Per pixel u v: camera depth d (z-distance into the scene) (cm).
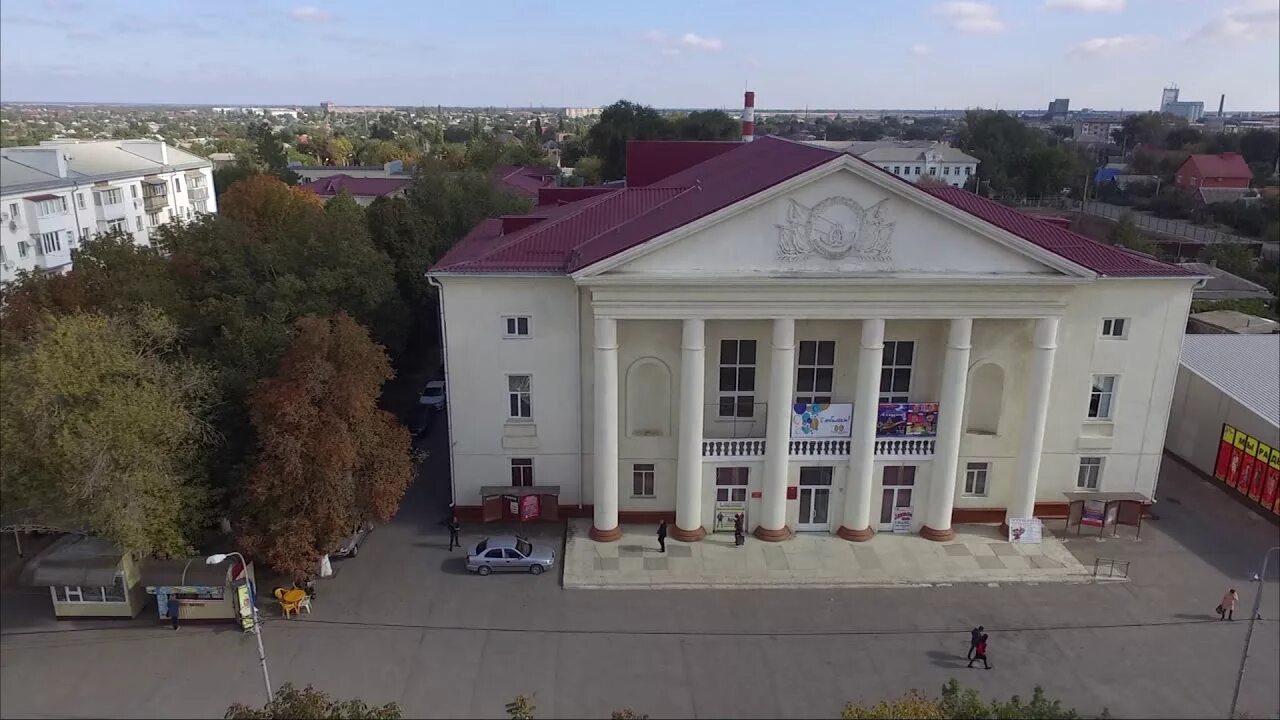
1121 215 11475
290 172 11900
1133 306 3669
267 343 3616
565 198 5666
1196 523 3959
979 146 19200
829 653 2991
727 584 3419
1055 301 3434
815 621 3183
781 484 3669
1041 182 14988
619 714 1938
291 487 3064
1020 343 3694
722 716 2658
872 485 3759
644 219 3859
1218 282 7431
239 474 3269
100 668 2872
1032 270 3369
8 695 2720
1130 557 3653
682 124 13975
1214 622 3191
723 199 3488
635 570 3509
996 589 3406
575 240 3806
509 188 8556
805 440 3666
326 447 3039
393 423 3575
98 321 3130
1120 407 3816
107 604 3147
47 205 7488
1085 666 2923
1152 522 3969
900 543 3747
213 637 3058
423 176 7669
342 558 3594
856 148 17088
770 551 3666
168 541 3077
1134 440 3859
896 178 3231
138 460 2961
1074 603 3312
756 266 3350
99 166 8719
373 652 2970
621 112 13612
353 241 4762
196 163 10306
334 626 3122
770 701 2734
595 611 3231
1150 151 18125
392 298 5053
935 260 3350
